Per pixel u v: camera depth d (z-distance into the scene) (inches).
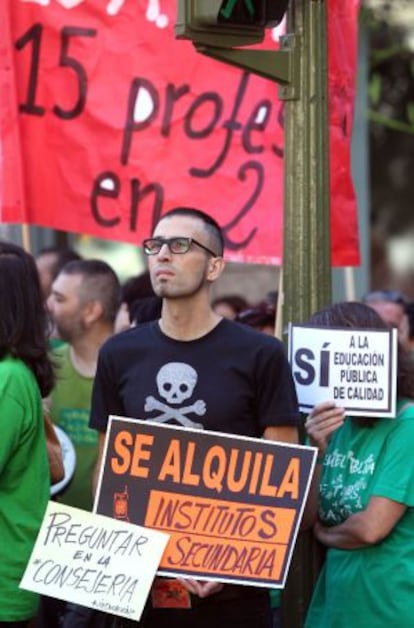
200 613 434.6
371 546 458.3
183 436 429.7
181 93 585.0
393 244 1080.2
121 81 589.6
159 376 440.5
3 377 422.6
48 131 593.6
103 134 590.6
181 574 424.5
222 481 429.1
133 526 423.5
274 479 428.8
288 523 427.5
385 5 994.1
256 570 425.7
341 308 458.6
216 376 436.8
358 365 454.3
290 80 474.0
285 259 479.2
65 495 587.8
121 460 429.7
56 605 567.5
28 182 592.4
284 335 479.2
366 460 461.1
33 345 433.7
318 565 481.4
